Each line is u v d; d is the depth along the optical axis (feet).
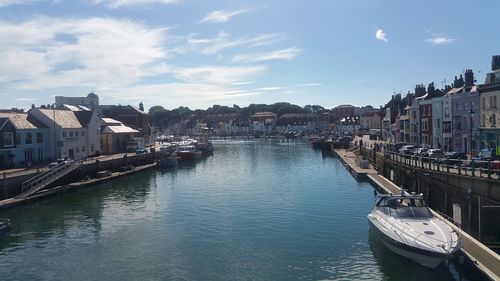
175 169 255.50
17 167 192.85
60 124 233.55
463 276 73.15
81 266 85.05
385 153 185.78
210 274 79.61
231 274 79.36
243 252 91.25
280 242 97.45
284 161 296.92
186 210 132.77
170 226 113.70
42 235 106.93
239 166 268.21
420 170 130.31
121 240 101.76
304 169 242.37
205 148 378.53
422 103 261.85
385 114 424.87
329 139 496.64
